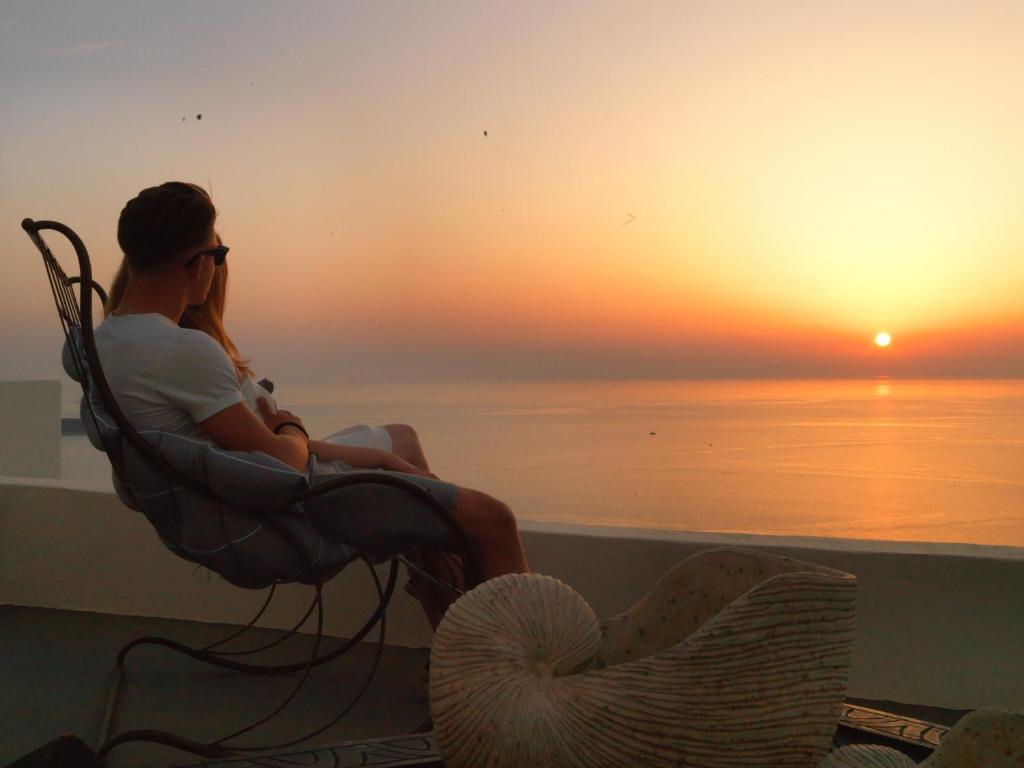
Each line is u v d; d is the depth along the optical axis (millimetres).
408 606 2508
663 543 2340
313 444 1787
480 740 1166
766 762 1165
